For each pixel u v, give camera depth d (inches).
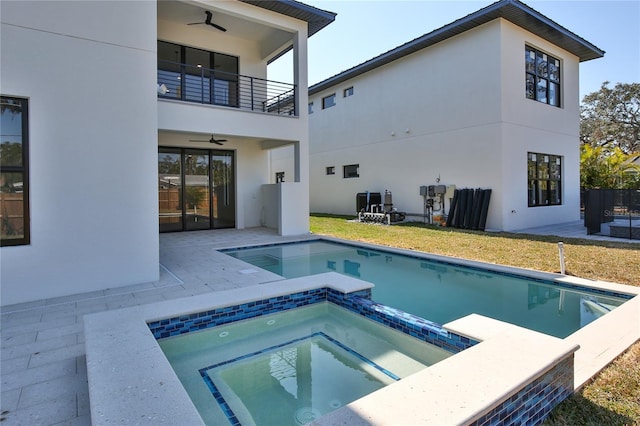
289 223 383.6
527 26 404.8
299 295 169.0
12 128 162.6
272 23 349.4
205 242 339.3
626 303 156.9
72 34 172.6
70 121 172.6
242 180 443.2
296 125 372.8
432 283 222.8
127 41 186.9
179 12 351.6
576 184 494.9
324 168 657.0
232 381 118.0
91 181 178.2
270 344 145.6
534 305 181.8
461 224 421.7
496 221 396.5
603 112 1027.3
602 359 108.8
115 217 185.3
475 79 409.1
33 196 164.9
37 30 164.7
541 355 90.2
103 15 180.1
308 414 100.0
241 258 294.8
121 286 187.6
